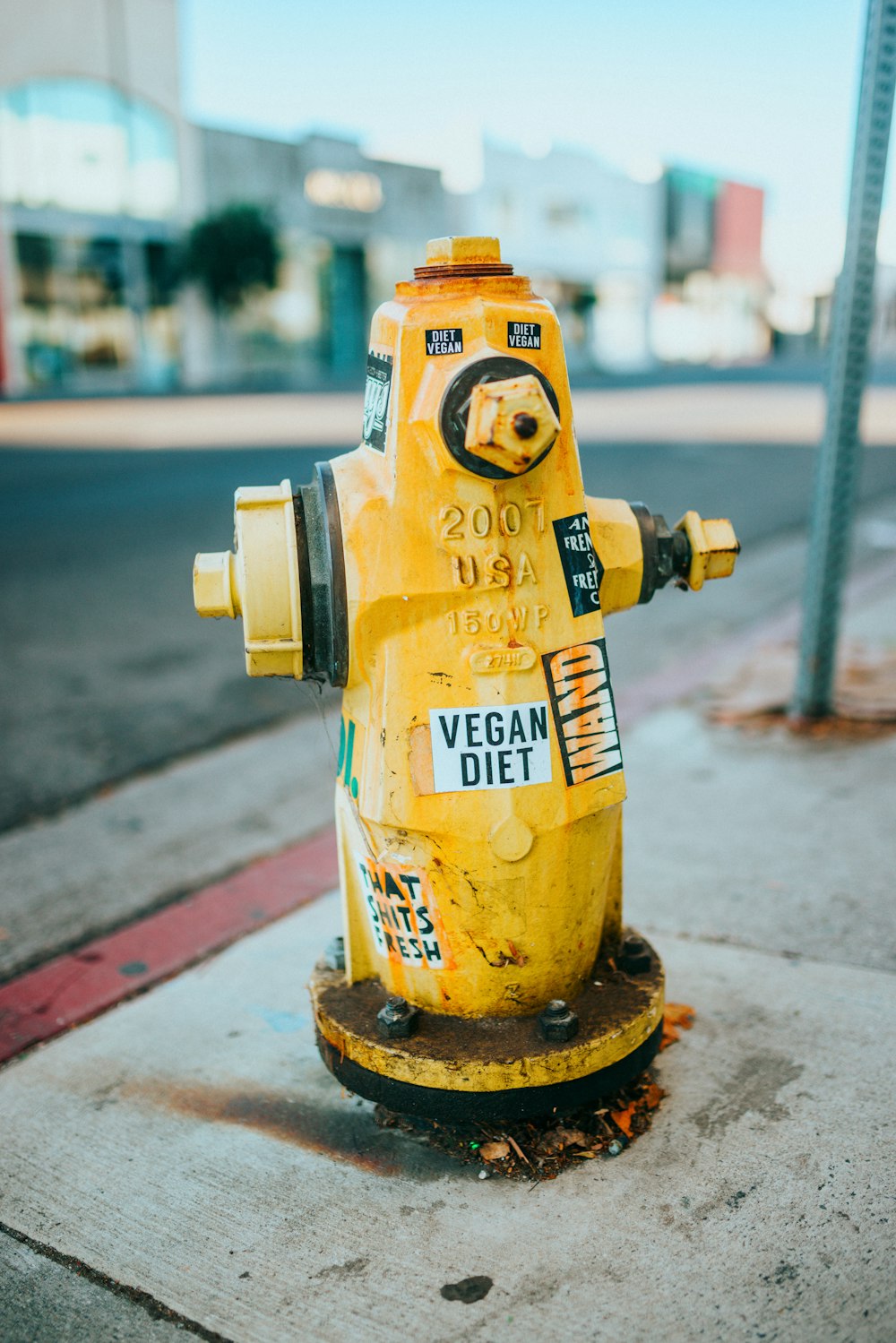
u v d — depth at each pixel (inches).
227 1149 83.0
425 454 69.3
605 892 82.1
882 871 120.3
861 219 143.2
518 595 71.6
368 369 76.3
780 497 402.6
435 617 71.4
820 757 155.3
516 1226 73.5
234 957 111.0
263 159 1358.3
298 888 126.0
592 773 76.2
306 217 1417.3
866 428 639.8
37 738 182.9
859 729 164.9
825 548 159.6
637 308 1993.1
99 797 158.7
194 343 1339.8
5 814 152.6
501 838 73.2
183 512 389.4
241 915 120.0
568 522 73.9
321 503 73.7
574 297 1845.5
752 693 186.7
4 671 220.1
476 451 66.1
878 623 225.6
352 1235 73.7
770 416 773.3
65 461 532.7
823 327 2498.8
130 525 367.9
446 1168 79.6
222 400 1037.2
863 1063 88.4
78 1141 84.7
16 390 1195.9
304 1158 81.6
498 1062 74.1
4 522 376.2
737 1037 92.4
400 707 72.6
